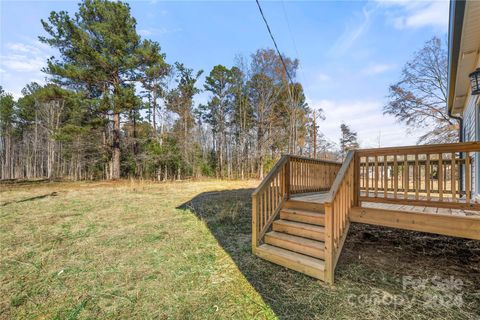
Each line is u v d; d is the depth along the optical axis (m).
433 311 2.08
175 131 17.80
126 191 9.85
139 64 13.77
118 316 2.10
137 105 13.55
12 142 25.38
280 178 4.03
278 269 2.96
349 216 3.34
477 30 2.84
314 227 3.29
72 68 12.07
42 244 3.83
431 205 2.87
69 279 2.75
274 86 18.34
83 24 12.66
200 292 2.48
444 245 3.59
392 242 3.78
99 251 3.58
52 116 18.52
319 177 5.23
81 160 18.12
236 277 2.78
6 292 2.47
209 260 3.27
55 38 12.36
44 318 2.07
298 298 2.33
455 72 3.85
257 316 2.08
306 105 20.25
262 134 18.69
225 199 7.55
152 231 4.54
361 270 2.88
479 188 4.30
